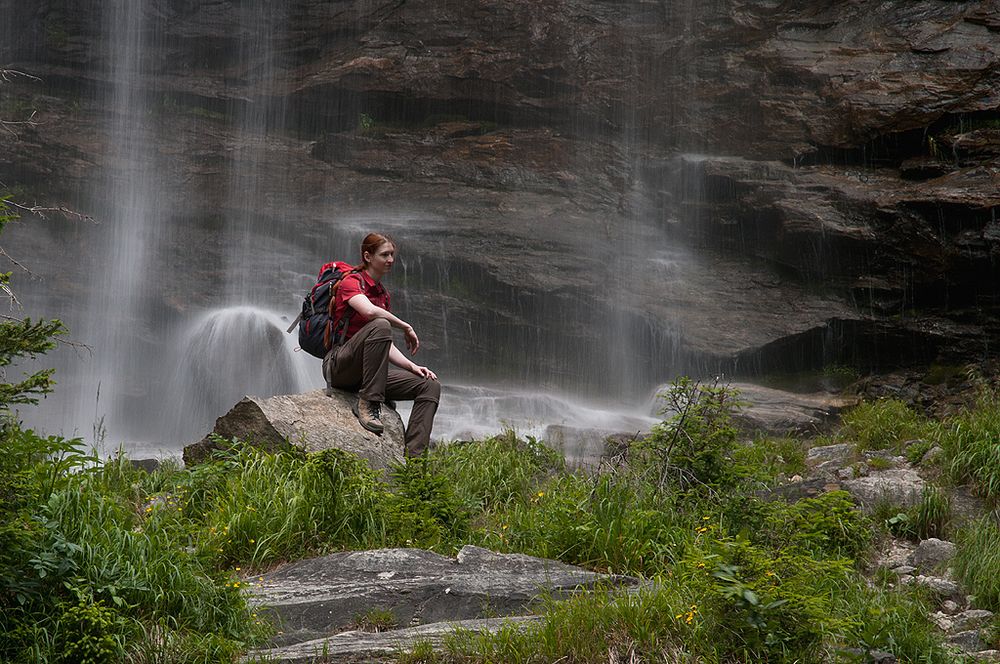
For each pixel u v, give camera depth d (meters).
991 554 6.50
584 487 6.93
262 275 21.52
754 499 7.03
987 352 15.59
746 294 18.00
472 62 22.50
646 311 18.02
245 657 4.70
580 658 4.57
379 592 5.43
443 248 20.08
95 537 4.95
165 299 21.42
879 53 18.72
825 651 4.71
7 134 22.98
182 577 4.95
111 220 22.75
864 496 8.06
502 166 21.72
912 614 5.56
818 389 16.42
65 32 24.97
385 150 22.64
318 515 6.40
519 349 19.34
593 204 20.89
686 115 20.67
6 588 4.49
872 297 16.69
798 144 18.61
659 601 4.83
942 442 9.06
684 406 7.79
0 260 21.61
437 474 7.95
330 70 23.59
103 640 4.41
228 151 23.44
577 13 22.30
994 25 18.02
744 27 20.67
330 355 7.88
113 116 24.14
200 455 7.45
